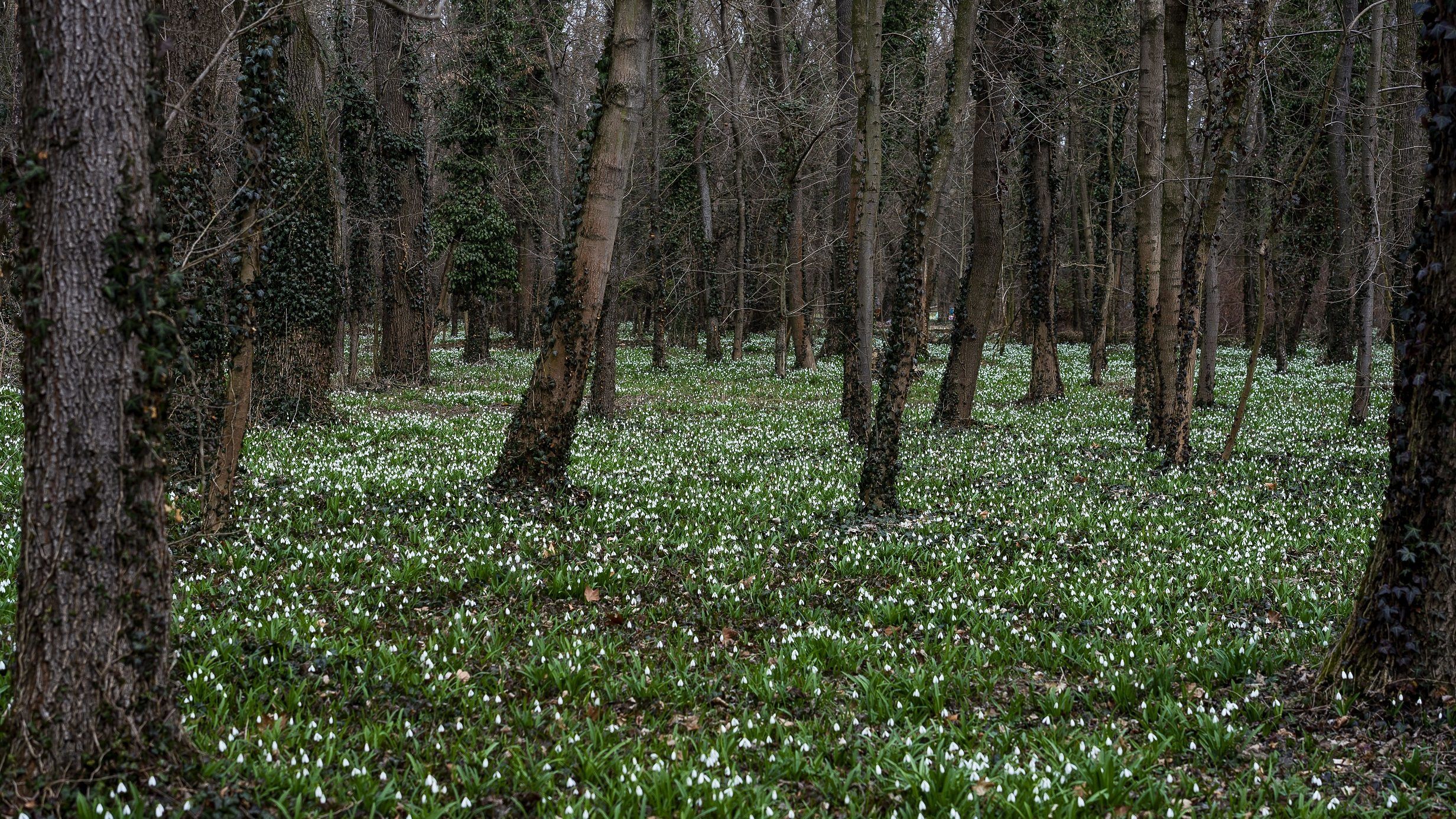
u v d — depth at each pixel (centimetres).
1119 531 1171
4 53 1530
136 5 452
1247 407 2502
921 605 880
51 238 433
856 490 1378
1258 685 695
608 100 1172
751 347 4725
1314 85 2503
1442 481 599
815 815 516
